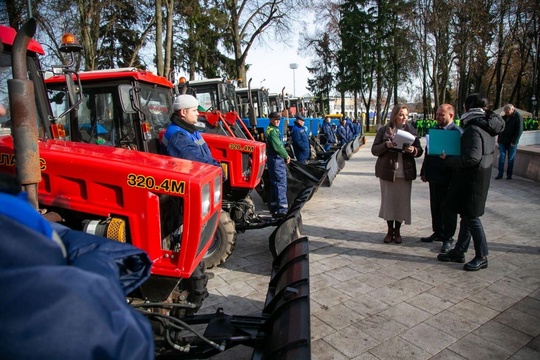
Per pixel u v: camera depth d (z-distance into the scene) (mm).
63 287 959
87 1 15742
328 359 2902
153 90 4824
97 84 4367
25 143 1979
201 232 2543
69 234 1299
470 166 4152
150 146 4406
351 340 3146
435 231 5406
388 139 5129
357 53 36812
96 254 1183
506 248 5102
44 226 1085
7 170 2580
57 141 3154
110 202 2500
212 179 2680
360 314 3551
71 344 940
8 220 972
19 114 1958
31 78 3145
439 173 4879
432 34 29969
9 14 9492
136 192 2449
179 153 3766
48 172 2543
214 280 4395
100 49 20656
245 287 4211
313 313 3578
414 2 29625
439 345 3059
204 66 25000
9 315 928
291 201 7188
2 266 955
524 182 9625
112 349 975
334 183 10219
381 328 3312
